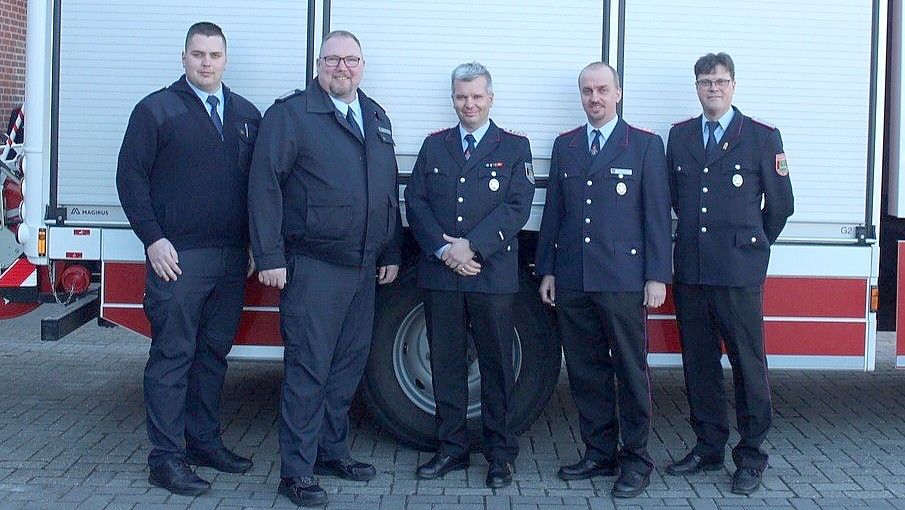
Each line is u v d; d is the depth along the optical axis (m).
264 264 4.43
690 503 4.60
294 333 4.54
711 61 4.66
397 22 5.04
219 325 4.81
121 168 4.55
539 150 5.07
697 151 4.75
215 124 4.64
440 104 5.06
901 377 7.11
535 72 5.05
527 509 4.49
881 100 5.11
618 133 4.70
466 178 4.70
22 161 5.44
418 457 5.23
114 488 4.66
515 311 5.19
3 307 5.41
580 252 4.66
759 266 4.72
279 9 5.03
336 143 4.48
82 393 6.43
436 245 4.70
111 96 5.05
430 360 4.99
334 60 4.46
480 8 5.04
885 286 5.41
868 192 5.13
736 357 4.77
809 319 5.16
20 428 5.61
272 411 6.03
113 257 5.10
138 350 7.79
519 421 5.23
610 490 4.73
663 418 5.98
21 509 4.36
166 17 5.04
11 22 11.30
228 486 4.73
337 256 4.51
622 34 5.05
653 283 4.61
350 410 6.03
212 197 4.59
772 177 4.70
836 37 5.09
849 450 5.41
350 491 4.70
